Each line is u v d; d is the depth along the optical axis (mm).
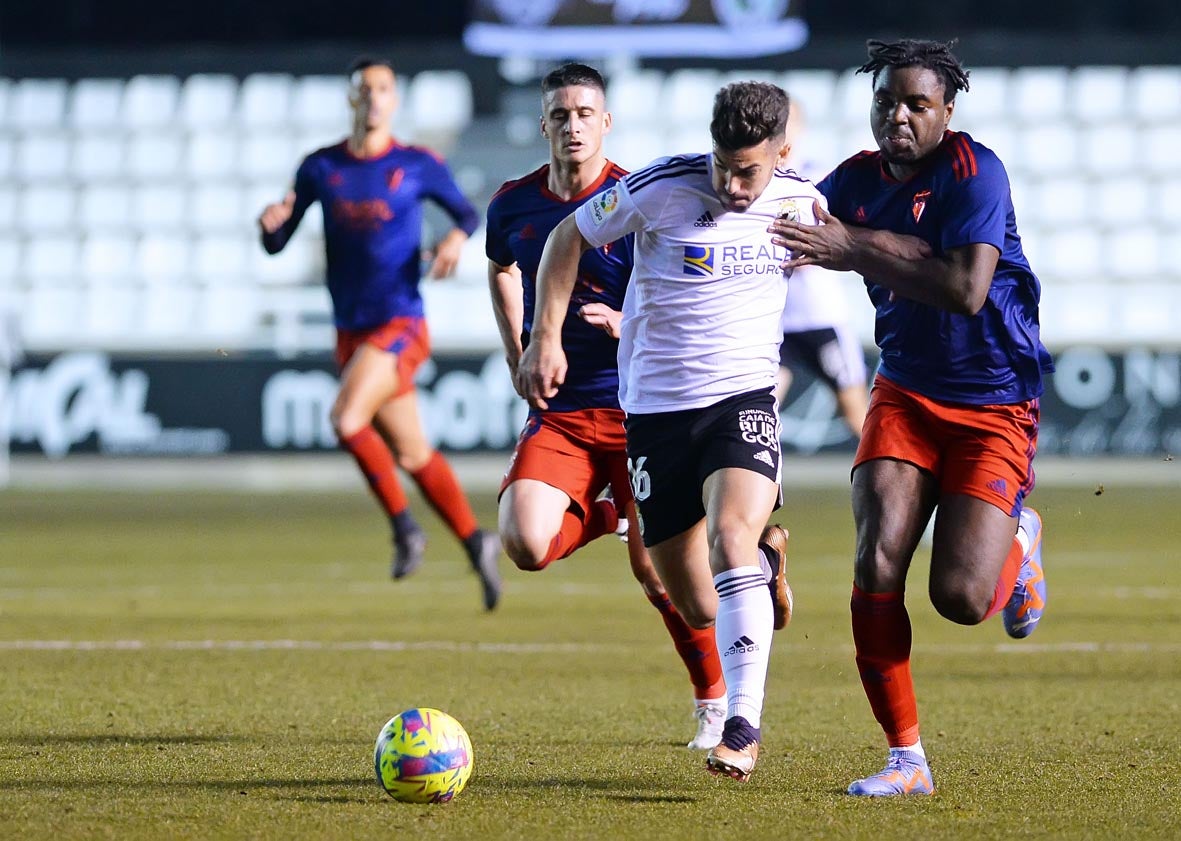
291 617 31469
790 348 40500
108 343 79562
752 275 16781
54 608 32844
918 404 16500
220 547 47938
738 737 15086
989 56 95562
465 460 76688
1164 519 56500
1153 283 87938
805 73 94875
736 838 13617
